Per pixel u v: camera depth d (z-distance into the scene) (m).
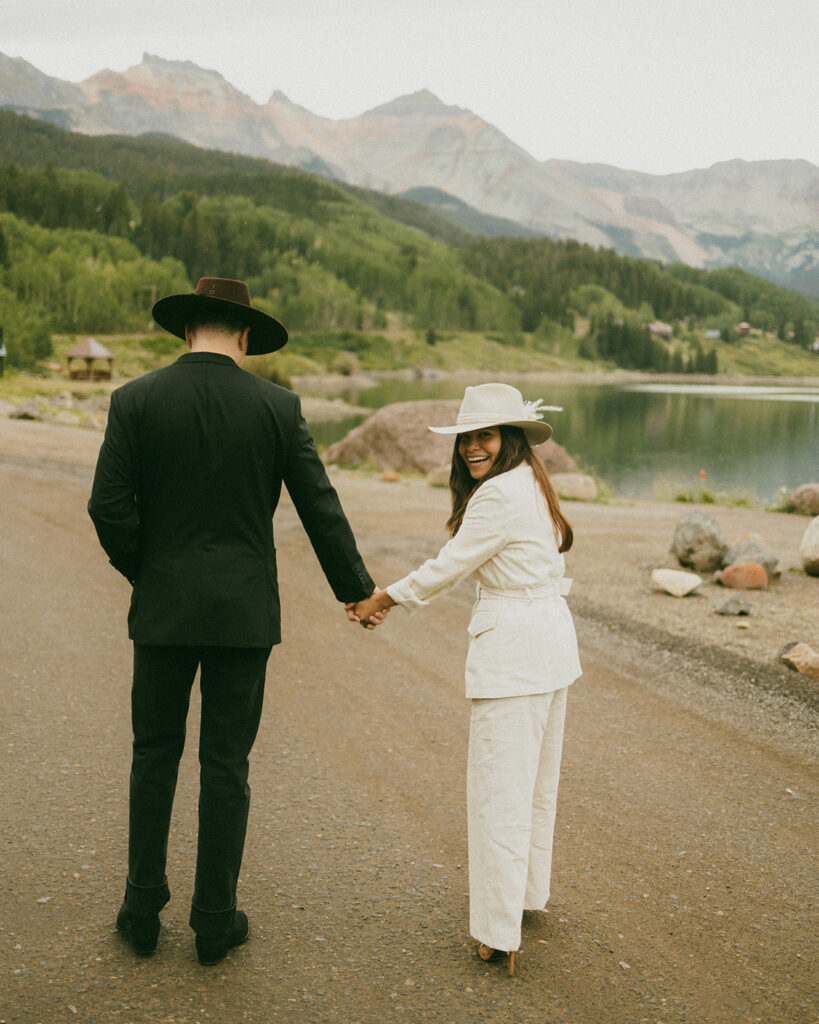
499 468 2.68
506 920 2.50
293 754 4.11
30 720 4.40
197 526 2.46
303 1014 2.28
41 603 6.79
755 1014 2.34
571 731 4.50
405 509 12.91
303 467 2.58
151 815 2.50
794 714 4.78
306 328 175.50
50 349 86.19
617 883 3.05
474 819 2.59
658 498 18.86
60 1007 2.27
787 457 39.19
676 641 6.16
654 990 2.44
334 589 2.72
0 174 199.00
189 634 2.42
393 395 81.81
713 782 3.91
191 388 2.45
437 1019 2.28
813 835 3.43
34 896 2.82
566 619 2.73
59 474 14.48
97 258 162.62
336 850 3.21
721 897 2.97
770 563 8.33
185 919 2.77
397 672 5.48
